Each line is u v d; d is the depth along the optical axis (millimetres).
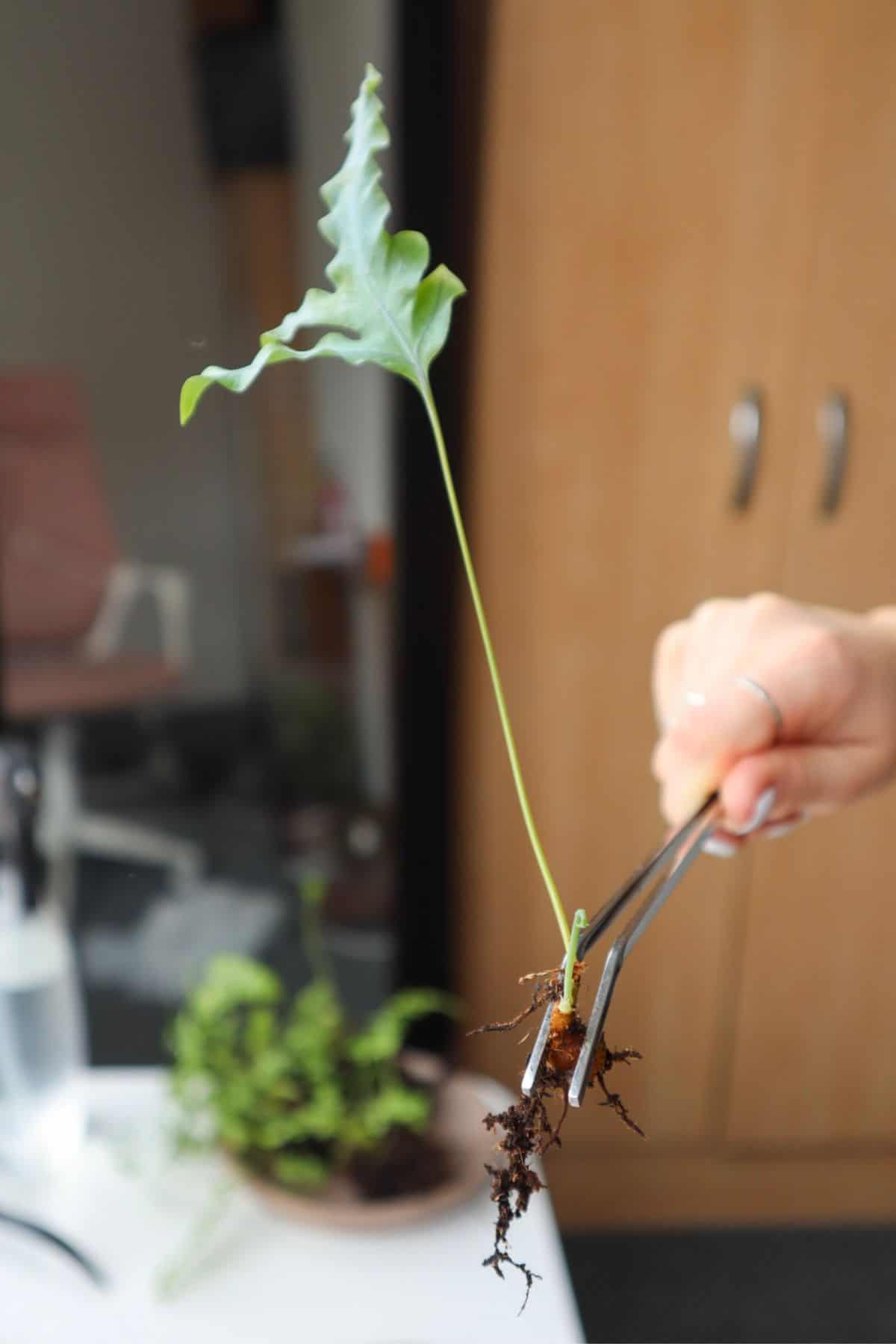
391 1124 1268
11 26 2230
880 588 1854
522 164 1740
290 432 2371
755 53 1716
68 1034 1265
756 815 940
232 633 2510
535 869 1933
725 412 1806
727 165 1745
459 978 1964
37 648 2398
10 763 1248
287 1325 1092
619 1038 1967
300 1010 1392
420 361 623
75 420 2371
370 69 601
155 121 2311
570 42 1710
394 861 1947
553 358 1795
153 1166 1279
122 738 2523
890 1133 2023
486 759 1904
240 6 2250
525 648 1873
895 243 1770
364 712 2482
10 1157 1263
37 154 2295
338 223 615
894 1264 1976
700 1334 1850
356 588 2414
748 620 1048
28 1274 1165
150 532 2432
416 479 1833
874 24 1710
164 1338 1080
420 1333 1083
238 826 2566
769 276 1774
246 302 2371
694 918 1938
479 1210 1237
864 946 1959
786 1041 1987
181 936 2375
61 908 2422
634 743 1898
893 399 1809
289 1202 1220
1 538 2365
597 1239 2004
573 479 1828
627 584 1856
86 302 2332
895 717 994
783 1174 2031
